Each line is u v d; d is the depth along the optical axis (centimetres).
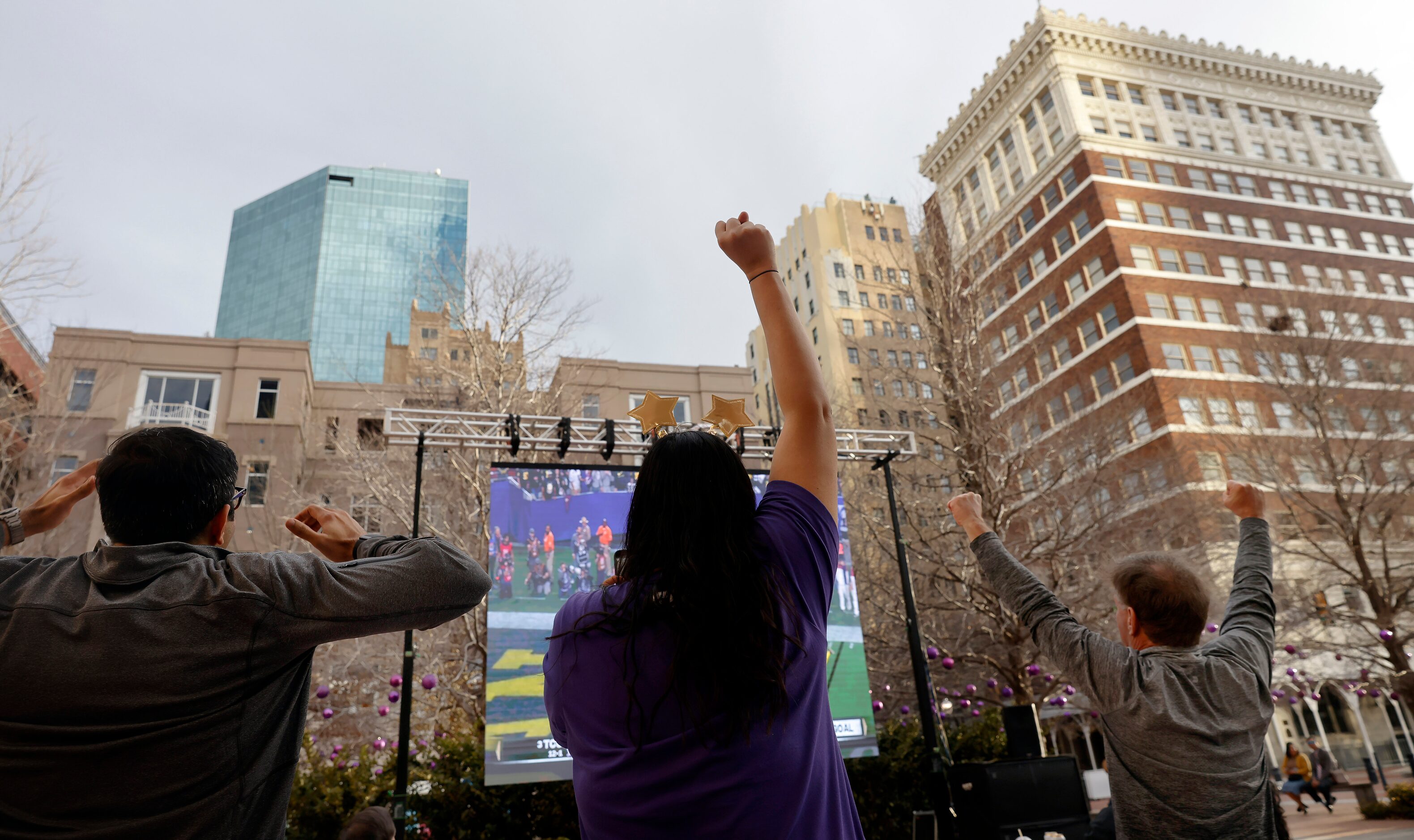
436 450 1369
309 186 9794
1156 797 167
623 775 95
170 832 105
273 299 9275
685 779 93
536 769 645
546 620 689
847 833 103
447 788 671
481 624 1090
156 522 123
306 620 115
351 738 1337
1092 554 1332
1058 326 3403
